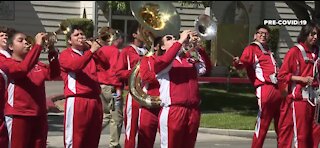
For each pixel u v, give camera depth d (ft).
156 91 23.53
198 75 22.90
